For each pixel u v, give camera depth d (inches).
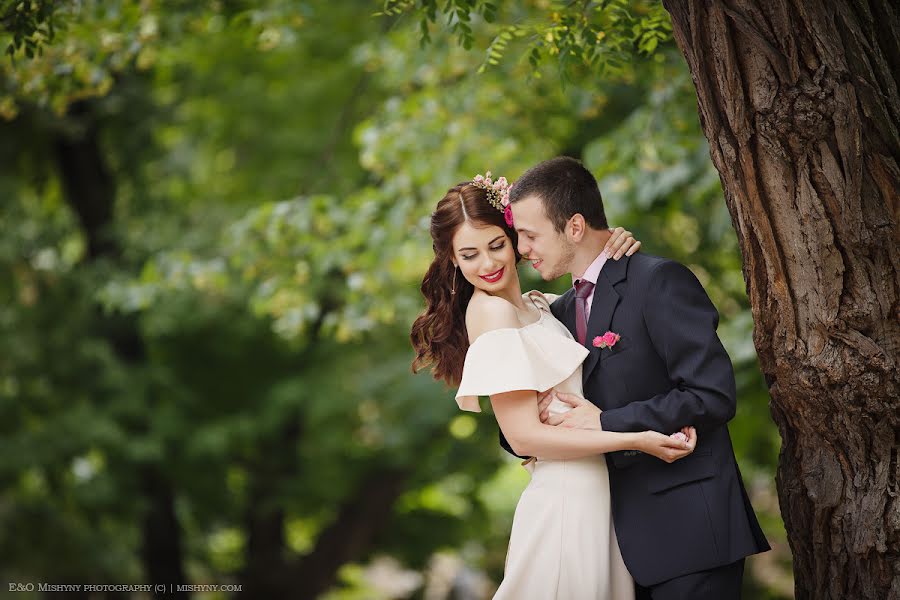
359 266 400.5
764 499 629.0
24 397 609.6
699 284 177.3
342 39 557.9
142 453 585.6
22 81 300.2
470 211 185.5
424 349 199.3
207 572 762.8
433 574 855.7
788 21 154.2
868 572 165.5
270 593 682.2
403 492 682.2
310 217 390.3
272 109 615.8
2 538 609.0
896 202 156.3
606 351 180.1
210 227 598.2
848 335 159.8
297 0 335.9
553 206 182.1
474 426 577.9
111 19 313.0
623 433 170.6
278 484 667.4
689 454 175.6
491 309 184.1
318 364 624.4
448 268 196.1
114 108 569.3
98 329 622.2
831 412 164.9
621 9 218.5
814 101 153.9
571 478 183.3
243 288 582.6
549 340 182.1
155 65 457.4
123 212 656.4
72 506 623.8
